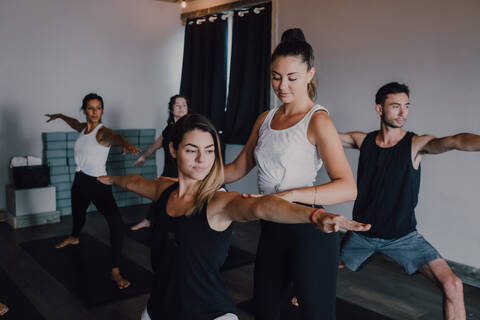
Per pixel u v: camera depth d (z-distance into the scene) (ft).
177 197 4.94
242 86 17.97
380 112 8.54
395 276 12.00
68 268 12.12
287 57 5.63
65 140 17.94
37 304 9.86
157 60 20.89
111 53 19.49
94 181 11.09
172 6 20.97
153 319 4.75
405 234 8.25
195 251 4.49
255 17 17.47
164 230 4.86
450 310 7.66
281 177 5.97
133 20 19.94
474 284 11.64
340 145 5.63
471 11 11.22
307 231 5.62
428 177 12.54
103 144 11.16
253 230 16.33
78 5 18.38
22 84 17.38
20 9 17.04
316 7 15.33
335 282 5.76
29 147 17.76
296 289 5.71
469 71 11.39
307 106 6.01
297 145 5.82
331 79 15.07
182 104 13.47
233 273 11.97
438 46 12.03
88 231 15.92
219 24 18.85
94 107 11.52
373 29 13.64
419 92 12.59
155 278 4.87
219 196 4.58
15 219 16.22
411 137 8.38
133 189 6.29
